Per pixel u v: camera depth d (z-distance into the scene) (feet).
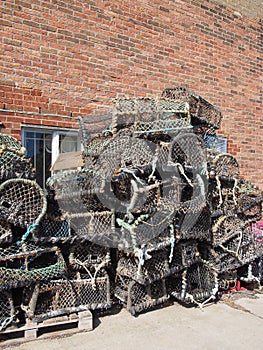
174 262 13.29
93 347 10.44
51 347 10.36
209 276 14.47
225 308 13.67
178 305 13.82
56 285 11.35
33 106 15.72
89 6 17.30
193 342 10.89
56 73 16.33
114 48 18.08
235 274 15.35
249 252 15.74
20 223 10.51
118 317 12.56
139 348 10.46
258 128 24.61
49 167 16.35
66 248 12.16
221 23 22.65
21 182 10.55
